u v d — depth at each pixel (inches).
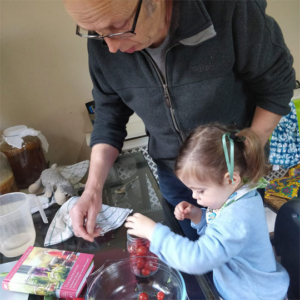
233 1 30.9
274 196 63.3
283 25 69.9
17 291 29.1
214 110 37.0
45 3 54.7
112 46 28.5
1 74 57.0
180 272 30.6
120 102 44.5
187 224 45.3
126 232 37.1
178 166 33.9
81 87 63.0
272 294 33.7
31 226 38.0
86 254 32.6
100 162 41.6
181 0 29.7
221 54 33.0
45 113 62.6
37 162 54.4
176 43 32.4
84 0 24.0
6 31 54.7
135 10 25.8
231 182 31.3
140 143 66.0
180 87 35.6
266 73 35.0
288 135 64.4
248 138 31.9
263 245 32.8
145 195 44.1
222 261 28.5
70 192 44.9
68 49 59.1
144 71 35.7
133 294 29.4
